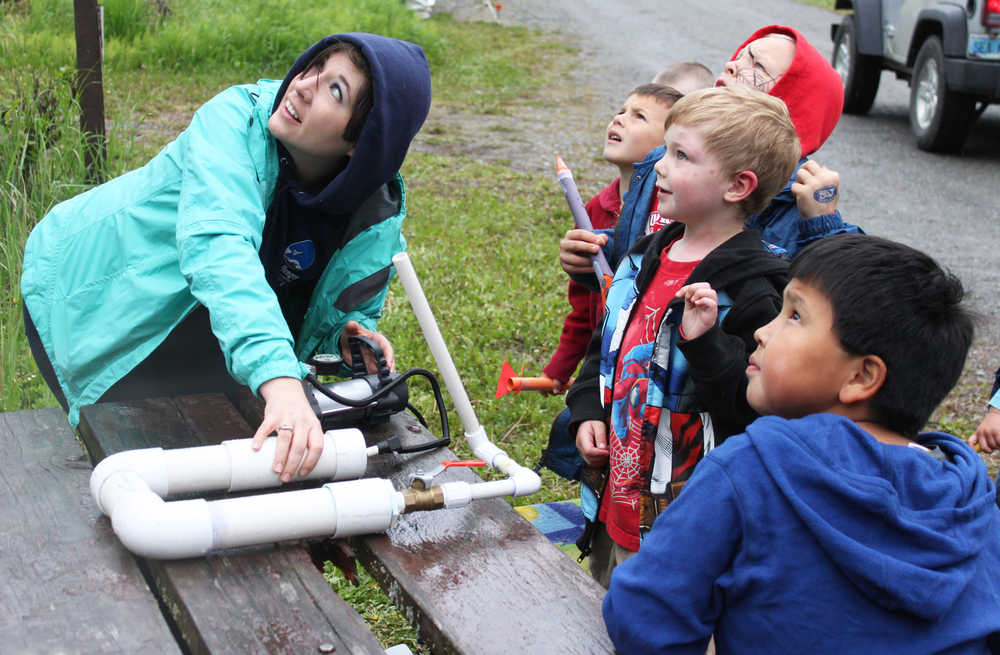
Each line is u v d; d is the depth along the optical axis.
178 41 10.51
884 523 1.24
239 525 1.47
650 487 1.88
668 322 1.85
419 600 1.46
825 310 1.36
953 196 7.82
